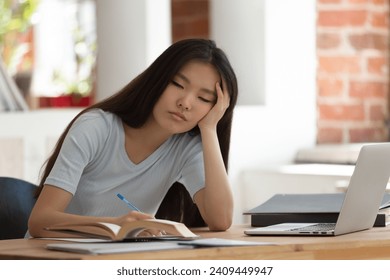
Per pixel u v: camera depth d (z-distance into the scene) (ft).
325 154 18.48
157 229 8.59
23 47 27.02
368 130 20.12
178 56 10.13
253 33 18.80
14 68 26.76
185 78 10.13
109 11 17.74
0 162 16.06
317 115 19.48
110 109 10.60
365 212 9.78
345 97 19.80
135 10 17.48
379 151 9.54
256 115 18.48
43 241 8.97
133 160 10.75
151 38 17.40
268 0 18.66
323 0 19.56
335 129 19.70
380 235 9.38
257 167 18.44
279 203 11.09
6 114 16.15
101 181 10.64
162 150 10.87
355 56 19.90
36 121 16.52
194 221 11.26
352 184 9.16
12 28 26.76
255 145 18.48
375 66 20.16
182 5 21.77
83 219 9.12
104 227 8.39
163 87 10.21
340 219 9.23
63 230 8.75
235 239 9.12
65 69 27.50
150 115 10.57
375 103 20.20
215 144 10.71
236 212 18.25
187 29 21.70
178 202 11.37
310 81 19.29
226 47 19.06
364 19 19.95
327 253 8.62
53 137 16.72
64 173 9.94
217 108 10.54
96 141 10.35
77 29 27.68
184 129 10.30
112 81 17.72
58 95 26.81
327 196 11.29
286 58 18.97
